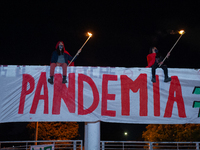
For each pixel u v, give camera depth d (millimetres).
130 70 7098
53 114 6777
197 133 26203
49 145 7328
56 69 6984
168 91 7047
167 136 28750
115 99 6934
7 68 6902
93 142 6699
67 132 27984
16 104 6758
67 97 6879
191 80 7129
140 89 7012
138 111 6910
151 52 7219
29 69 6973
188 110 6984
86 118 6797
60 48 6895
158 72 7117
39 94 6859
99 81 7008
